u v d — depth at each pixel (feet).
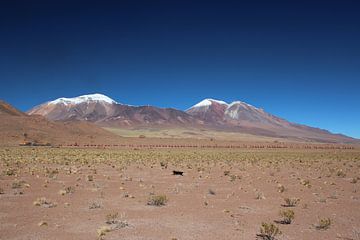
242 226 50.08
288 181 106.52
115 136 520.83
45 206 62.59
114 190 82.94
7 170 118.32
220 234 45.73
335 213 59.72
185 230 47.62
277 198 74.74
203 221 52.85
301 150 406.41
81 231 46.52
